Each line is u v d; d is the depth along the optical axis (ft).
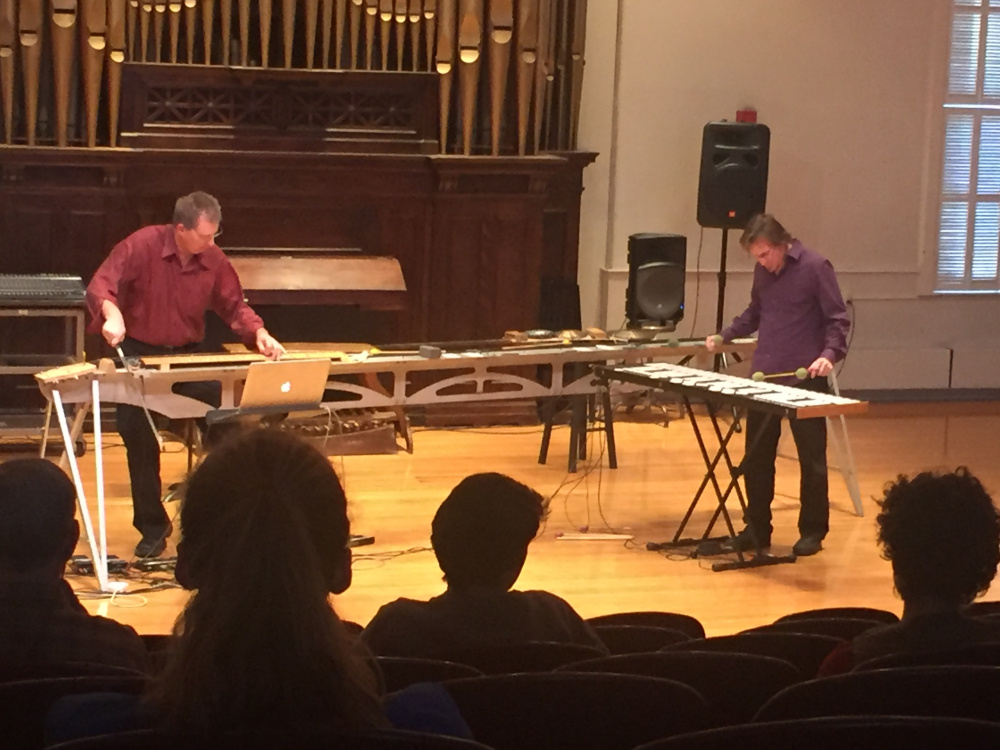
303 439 5.49
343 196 25.40
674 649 8.27
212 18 24.30
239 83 24.54
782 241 18.56
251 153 24.56
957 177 30.50
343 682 4.83
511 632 8.22
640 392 26.63
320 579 4.90
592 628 8.97
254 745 4.72
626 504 21.08
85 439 24.00
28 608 7.60
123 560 17.26
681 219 28.32
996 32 30.17
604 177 27.94
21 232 24.06
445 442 24.95
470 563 8.28
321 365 17.28
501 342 21.29
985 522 7.48
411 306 26.03
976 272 30.78
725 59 28.09
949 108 30.14
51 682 6.04
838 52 28.73
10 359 22.70
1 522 7.70
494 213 25.91
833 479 22.94
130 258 17.79
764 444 18.45
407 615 8.27
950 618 7.54
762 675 7.30
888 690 6.30
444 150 25.57
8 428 22.53
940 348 30.30
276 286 24.27
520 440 25.32
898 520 7.59
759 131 26.35
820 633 9.64
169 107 24.39
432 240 25.88
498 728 6.19
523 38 25.22
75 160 23.79
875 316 30.09
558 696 6.16
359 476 22.22
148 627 15.25
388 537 19.01
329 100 25.07
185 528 5.08
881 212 29.66
